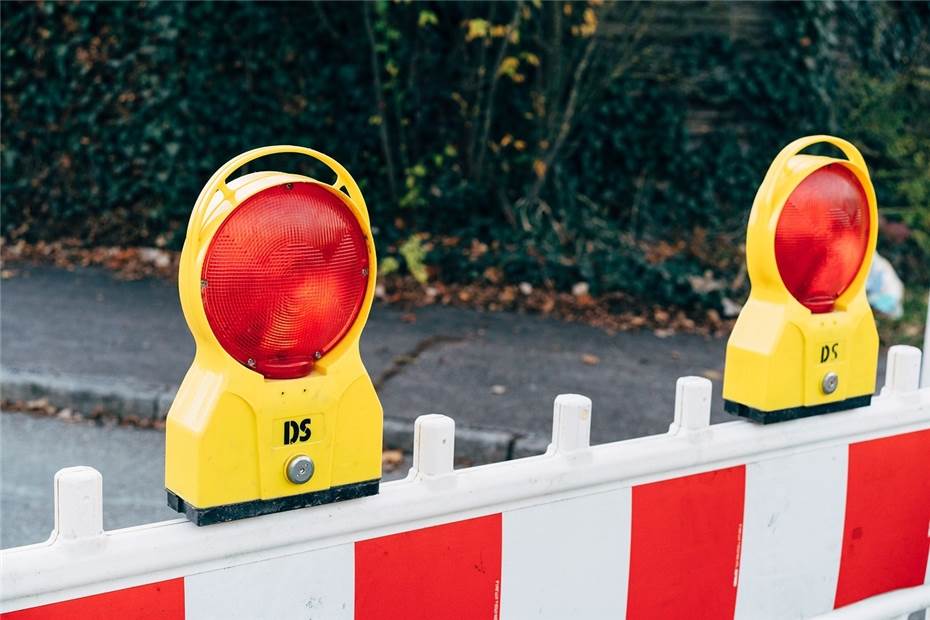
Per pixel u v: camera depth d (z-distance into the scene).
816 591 2.22
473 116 9.23
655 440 1.95
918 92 10.30
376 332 7.57
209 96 9.22
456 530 1.74
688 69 9.66
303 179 1.51
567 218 9.43
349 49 9.22
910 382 2.28
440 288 8.61
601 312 8.30
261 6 9.02
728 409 2.11
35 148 9.45
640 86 9.59
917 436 2.32
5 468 5.50
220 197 1.49
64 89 9.30
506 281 8.71
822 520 2.20
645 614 1.98
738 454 2.04
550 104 9.22
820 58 9.81
